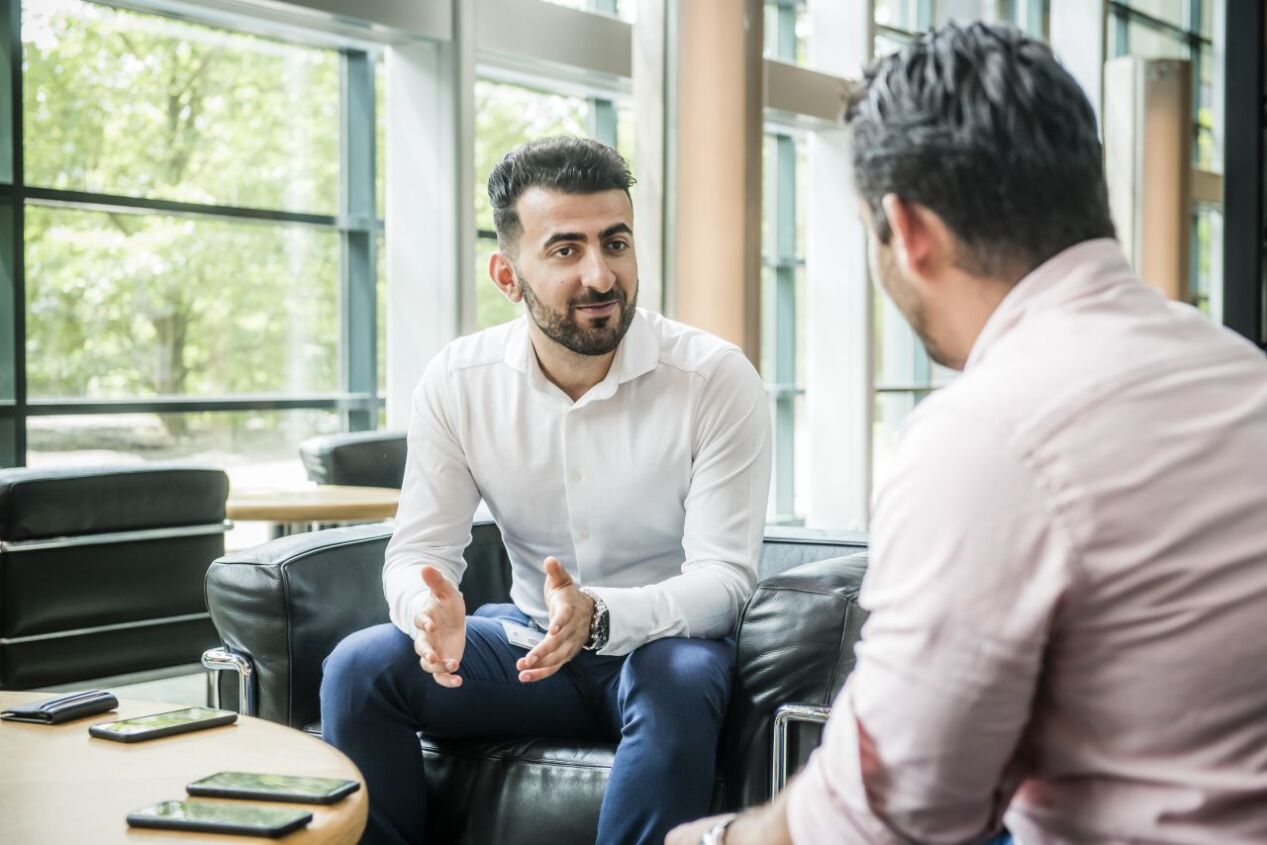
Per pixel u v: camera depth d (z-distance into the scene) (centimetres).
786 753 191
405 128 589
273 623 212
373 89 600
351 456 453
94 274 515
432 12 566
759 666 194
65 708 161
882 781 92
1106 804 90
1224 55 445
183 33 538
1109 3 1160
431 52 581
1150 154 1027
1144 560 85
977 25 99
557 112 695
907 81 98
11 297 483
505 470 217
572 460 212
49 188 498
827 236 808
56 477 321
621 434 212
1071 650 88
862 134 101
